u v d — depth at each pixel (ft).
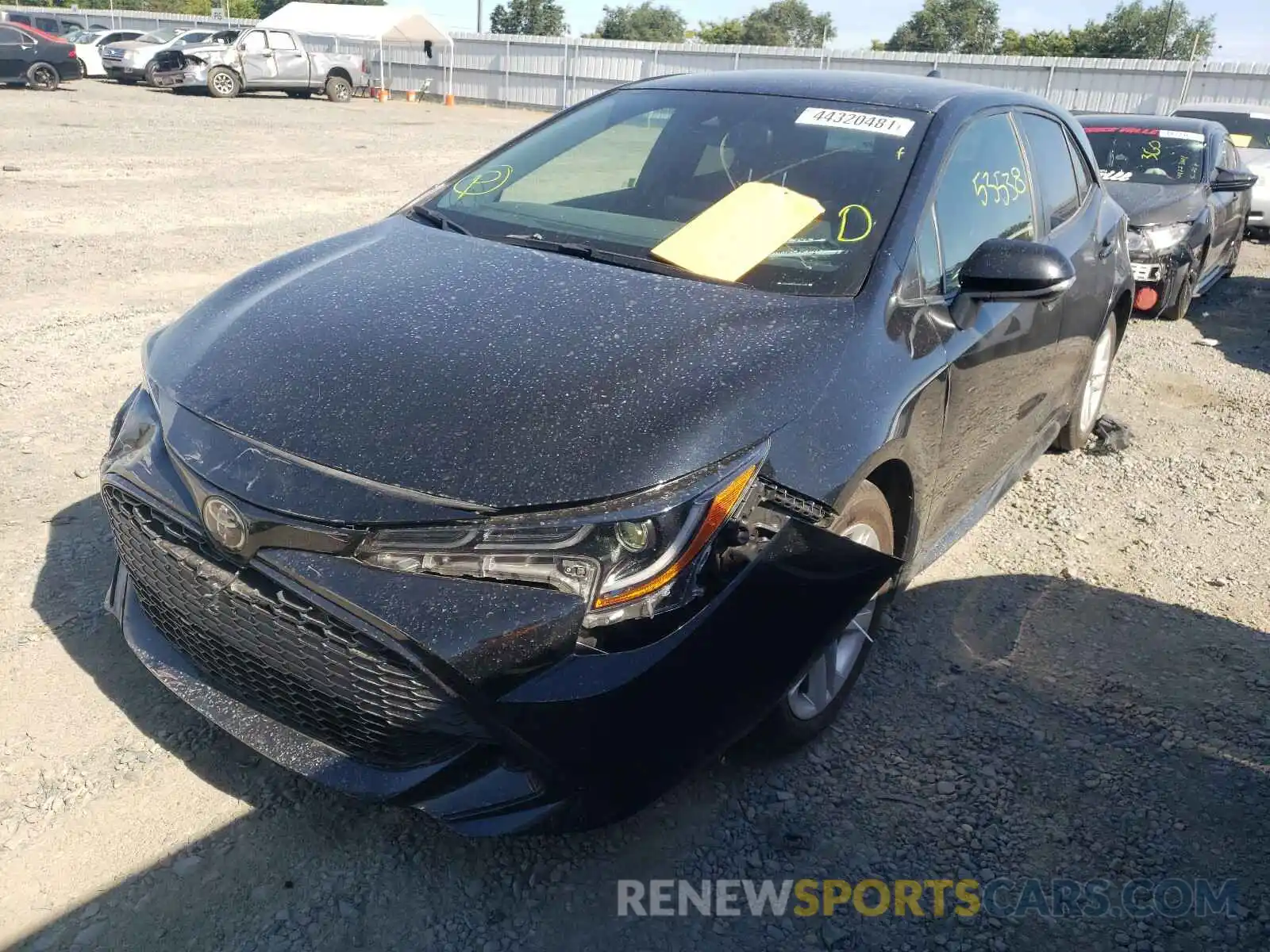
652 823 8.46
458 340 8.00
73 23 95.30
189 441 7.48
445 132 69.00
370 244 10.34
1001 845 8.55
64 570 11.27
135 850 7.78
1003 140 12.12
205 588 7.38
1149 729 10.09
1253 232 43.55
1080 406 16.17
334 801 8.39
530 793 7.02
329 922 7.31
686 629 7.03
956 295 10.15
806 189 10.14
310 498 6.84
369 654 6.74
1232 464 17.13
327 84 86.74
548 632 6.61
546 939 7.34
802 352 8.23
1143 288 25.50
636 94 12.57
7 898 7.29
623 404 7.33
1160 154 28.84
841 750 9.53
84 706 9.24
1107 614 12.20
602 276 9.19
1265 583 13.17
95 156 41.88
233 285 9.68
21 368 17.31
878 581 8.07
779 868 8.15
